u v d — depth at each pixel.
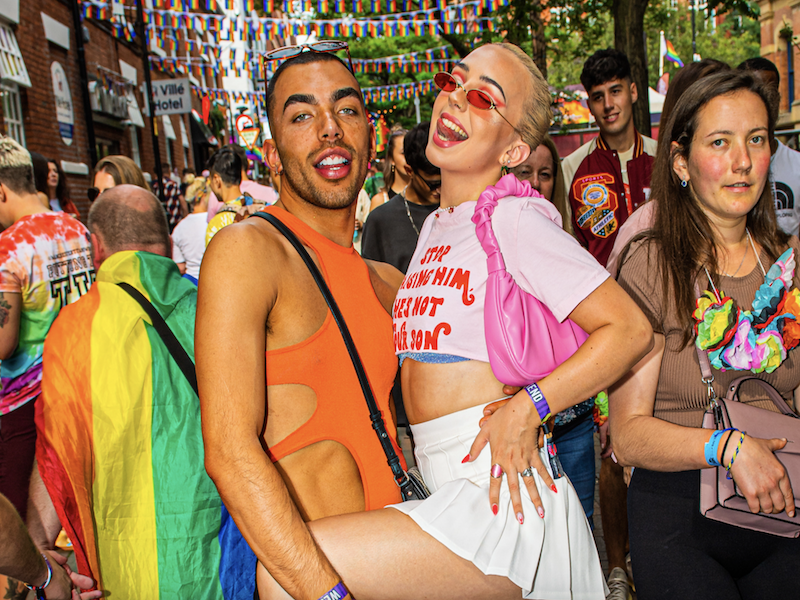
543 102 1.87
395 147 5.35
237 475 1.43
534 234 1.60
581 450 2.71
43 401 1.89
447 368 1.71
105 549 1.88
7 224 3.29
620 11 8.37
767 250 1.92
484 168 1.84
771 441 1.69
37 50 9.53
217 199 6.55
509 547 1.54
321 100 1.78
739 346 1.82
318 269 1.75
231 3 9.70
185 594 1.88
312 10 9.94
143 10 10.75
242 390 1.47
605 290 1.54
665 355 1.89
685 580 1.78
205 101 14.91
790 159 3.46
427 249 1.86
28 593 2.19
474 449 1.62
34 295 3.11
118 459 1.87
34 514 2.44
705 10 11.73
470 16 10.53
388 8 10.05
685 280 1.83
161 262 2.07
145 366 1.90
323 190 1.79
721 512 1.72
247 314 1.52
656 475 1.88
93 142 11.05
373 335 1.82
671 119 1.91
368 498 1.73
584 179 4.00
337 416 1.70
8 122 8.73
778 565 1.76
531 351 1.59
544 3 12.13
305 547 1.44
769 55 24.86
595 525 3.89
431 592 1.54
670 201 1.91
